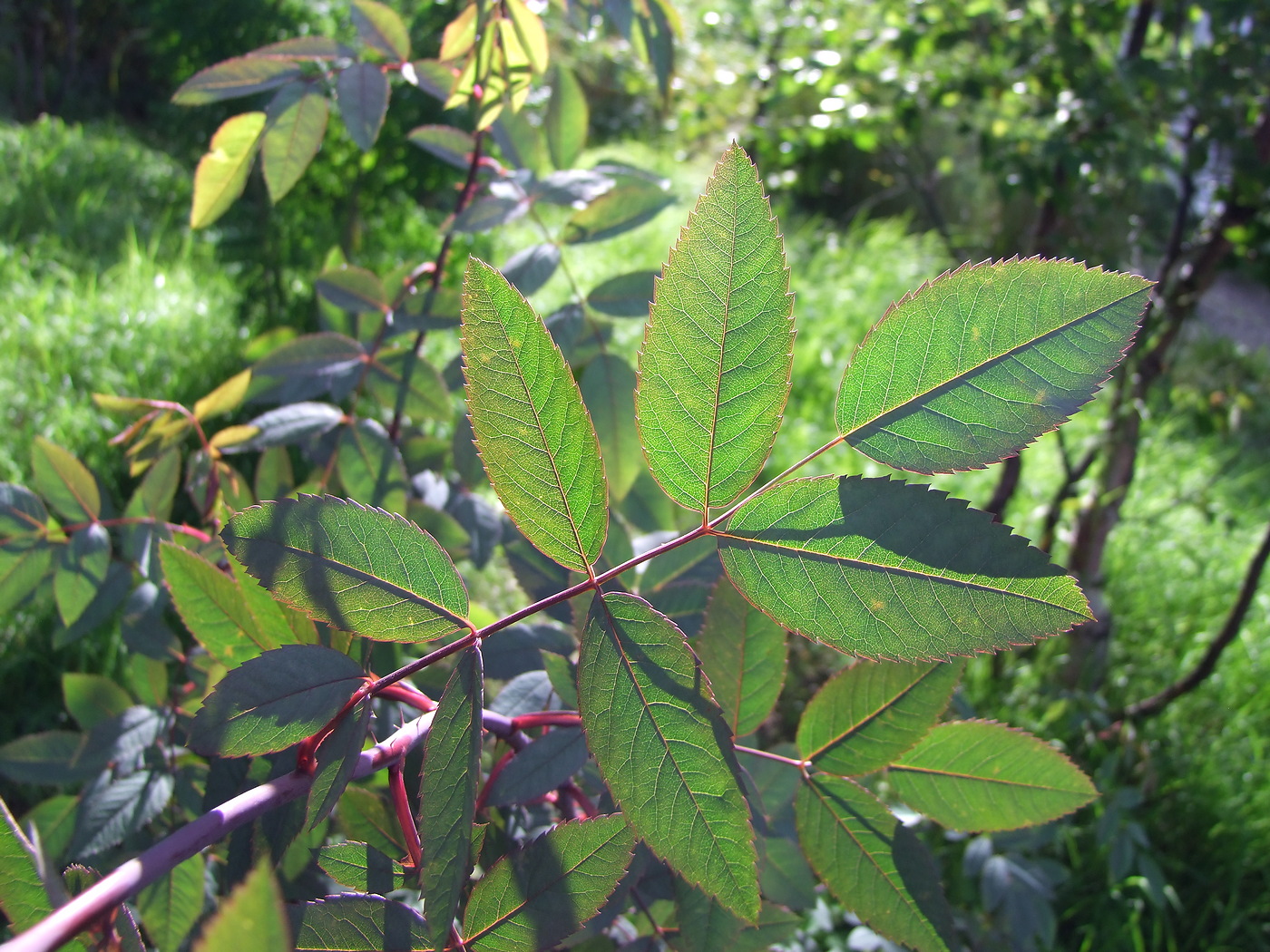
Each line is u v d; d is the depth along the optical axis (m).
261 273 0.92
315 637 0.14
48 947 0.08
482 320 0.10
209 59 0.96
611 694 0.11
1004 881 0.41
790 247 1.66
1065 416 0.10
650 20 0.23
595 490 0.11
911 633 0.11
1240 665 0.77
